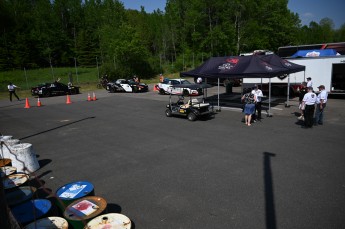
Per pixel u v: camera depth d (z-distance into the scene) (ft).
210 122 48.03
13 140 30.76
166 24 224.53
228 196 21.58
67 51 244.63
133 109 64.34
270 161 28.60
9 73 175.11
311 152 30.86
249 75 50.70
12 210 16.51
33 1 294.87
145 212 19.85
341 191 21.79
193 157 30.66
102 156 32.19
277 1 185.78
